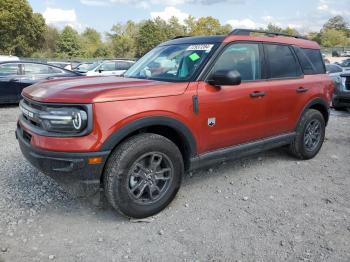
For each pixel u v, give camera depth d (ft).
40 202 12.68
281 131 16.08
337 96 30.89
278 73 15.67
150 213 11.77
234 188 14.37
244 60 14.23
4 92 33.81
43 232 10.87
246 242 10.53
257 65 14.75
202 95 12.47
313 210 12.59
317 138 18.25
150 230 11.14
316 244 10.46
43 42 206.49
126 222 11.59
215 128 13.08
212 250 10.14
